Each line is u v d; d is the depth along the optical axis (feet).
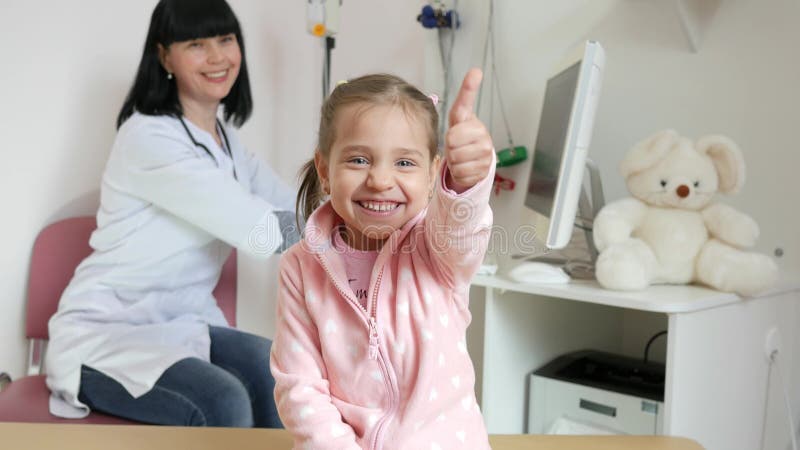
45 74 5.37
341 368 2.28
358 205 2.19
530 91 5.87
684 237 4.32
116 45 5.84
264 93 7.13
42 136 5.38
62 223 5.21
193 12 4.83
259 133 7.14
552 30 5.74
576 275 4.70
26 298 5.33
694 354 3.89
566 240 4.32
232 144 5.45
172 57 4.90
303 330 2.38
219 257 5.24
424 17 6.04
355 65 7.45
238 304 6.98
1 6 5.08
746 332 4.30
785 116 4.77
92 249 5.20
